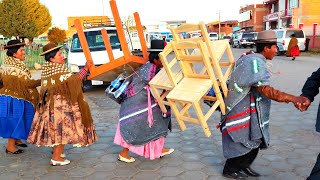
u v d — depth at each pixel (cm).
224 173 390
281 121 629
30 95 471
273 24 5259
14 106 457
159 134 420
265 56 343
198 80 348
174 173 406
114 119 683
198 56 339
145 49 417
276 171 404
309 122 618
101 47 1007
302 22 3928
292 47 1941
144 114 410
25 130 464
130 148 421
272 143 504
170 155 467
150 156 426
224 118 357
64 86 408
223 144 369
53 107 409
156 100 411
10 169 430
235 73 334
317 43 2778
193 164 432
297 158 444
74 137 412
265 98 343
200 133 567
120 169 424
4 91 458
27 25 3344
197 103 331
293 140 517
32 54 1948
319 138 524
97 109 782
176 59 361
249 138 345
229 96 340
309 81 309
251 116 342
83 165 439
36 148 510
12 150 484
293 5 4284
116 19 380
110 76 454
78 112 415
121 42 384
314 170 285
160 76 390
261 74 319
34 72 1778
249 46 3603
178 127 606
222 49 340
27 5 3381
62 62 416
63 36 3609
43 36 4669
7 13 3272
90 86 1131
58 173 416
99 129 610
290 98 308
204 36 325
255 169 409
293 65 1642
